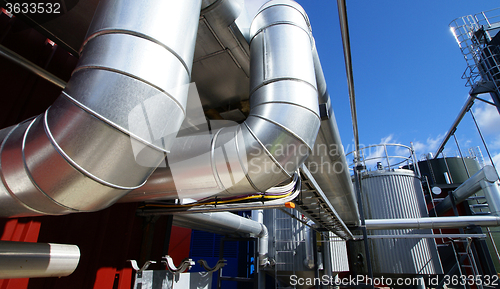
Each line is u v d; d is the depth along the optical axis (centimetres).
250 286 1395
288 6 290
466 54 899
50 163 147
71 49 363
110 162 151
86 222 370
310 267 992
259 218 1187
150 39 157
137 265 438
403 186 1165
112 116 144
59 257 213
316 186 453
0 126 281
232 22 292
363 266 1098
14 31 306
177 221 753
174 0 173
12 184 156
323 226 841
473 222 914
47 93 336
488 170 908
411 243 1068
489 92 819
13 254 180
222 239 1012
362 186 1231
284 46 263
